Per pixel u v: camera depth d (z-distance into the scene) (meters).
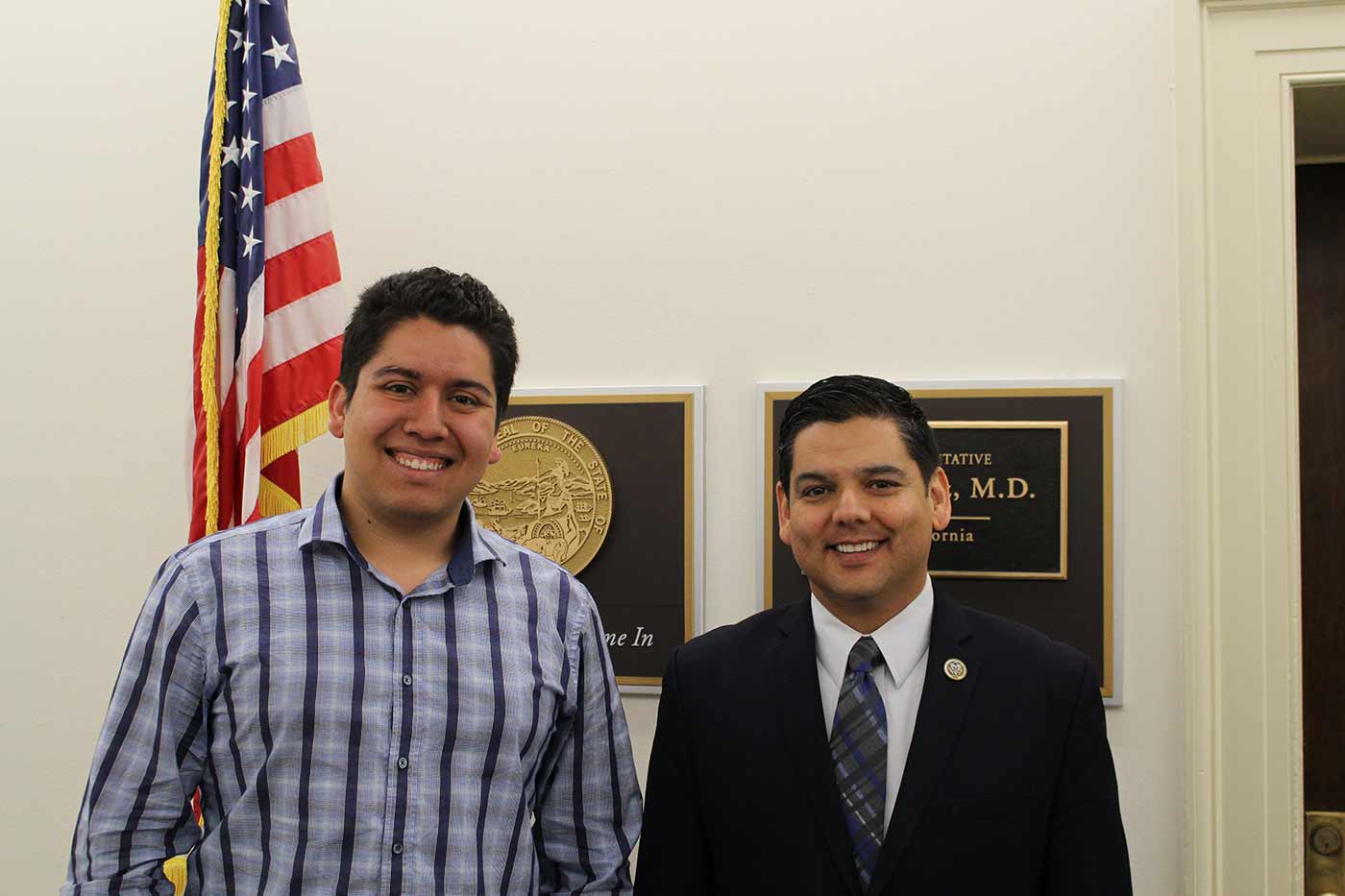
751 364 2.08
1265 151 1.93
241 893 1.35
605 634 2.07
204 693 1.40
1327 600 2.21
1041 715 1.47
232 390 2.03
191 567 1.43
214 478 1.95
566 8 2.18
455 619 1.47
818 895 1.42
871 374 2.04
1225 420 1.91
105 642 2.26
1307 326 2.24
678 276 2.12
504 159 2.19
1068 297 1.98
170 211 2.30
